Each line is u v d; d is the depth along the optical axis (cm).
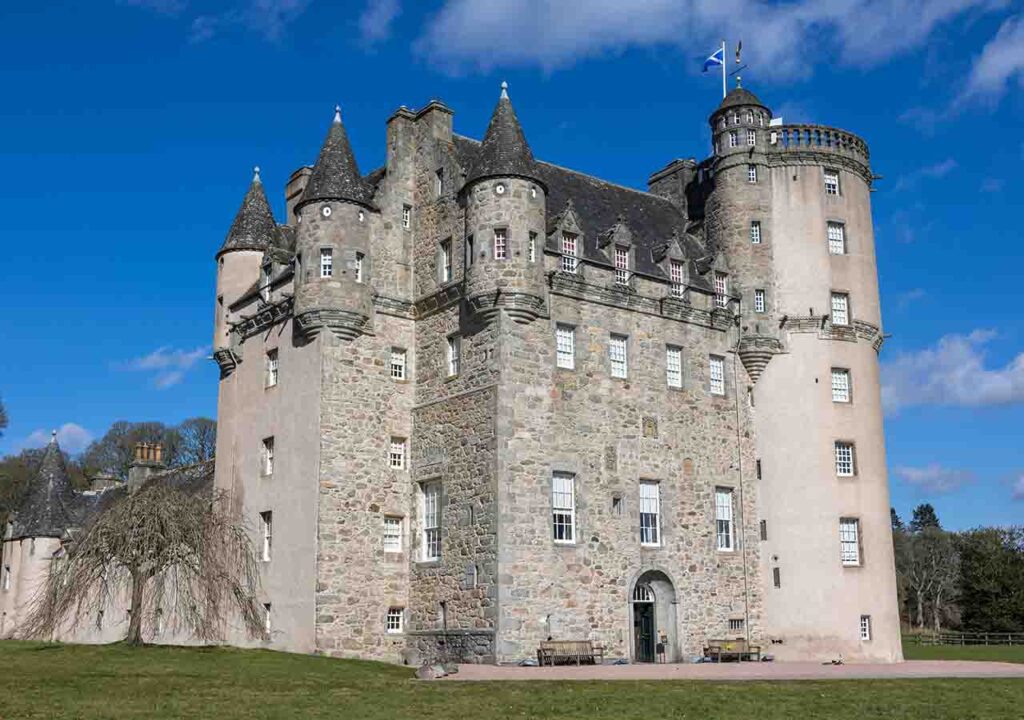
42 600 3941
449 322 4000
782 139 4731
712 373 4441
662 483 4106
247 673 2917
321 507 3775
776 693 2525
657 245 4603
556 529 3753
